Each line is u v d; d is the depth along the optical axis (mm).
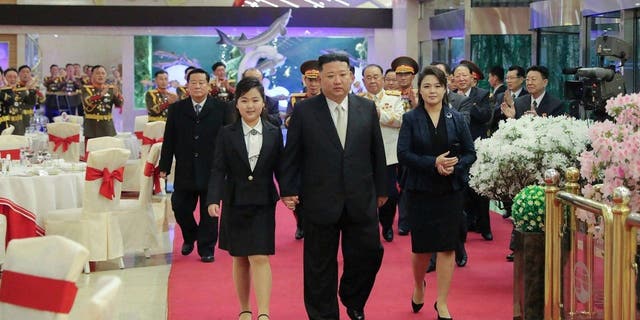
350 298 5621
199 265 7941
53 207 7941
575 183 4770
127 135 13883
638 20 9289
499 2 14945
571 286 4691
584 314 4543
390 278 7230
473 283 7016
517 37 14828
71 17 19297
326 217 5324
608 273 3867
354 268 5516
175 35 19672
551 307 4828
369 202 5395
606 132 4441
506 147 6465
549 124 6602
